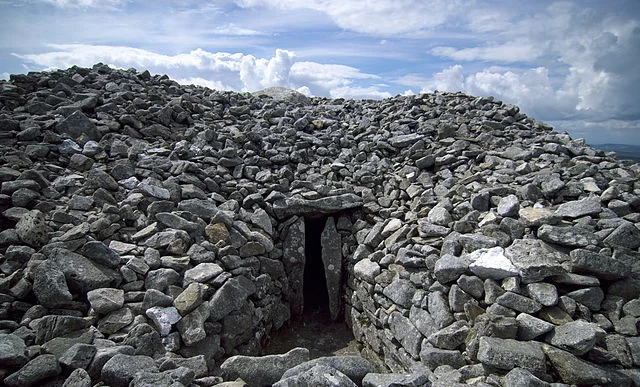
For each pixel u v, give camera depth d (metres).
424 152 9.36
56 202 6.55
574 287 4.97
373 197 8.46
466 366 4.42
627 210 6.16
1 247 5.48
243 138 9.70
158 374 3.78
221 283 5.76
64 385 3.72
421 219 7.04
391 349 6.16
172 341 4.84
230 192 8.13
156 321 4.91
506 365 4.11
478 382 4.07
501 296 4.88
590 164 8.01
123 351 4.26
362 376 4.24
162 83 12.53
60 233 5.79
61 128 8.41
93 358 4.05
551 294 4.75
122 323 4.79
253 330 6.41
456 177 8.39
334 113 12.93
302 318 8.18
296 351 4.66
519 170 7.87
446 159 8.76
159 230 6.39
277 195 8.07
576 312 4.71
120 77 11.74
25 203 6.25
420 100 12.74
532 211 6.07
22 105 9.44
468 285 5.29
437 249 6.23
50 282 4.79
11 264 5.19
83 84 10.91
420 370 4.56
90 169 7.76
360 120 12.02
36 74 11.00
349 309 7.82
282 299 7.77
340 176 9.28
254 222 7.53
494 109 11.55
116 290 5.14
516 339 4.53
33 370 3.71
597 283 4.89
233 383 4.07
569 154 8.89
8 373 3.82
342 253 8.13
